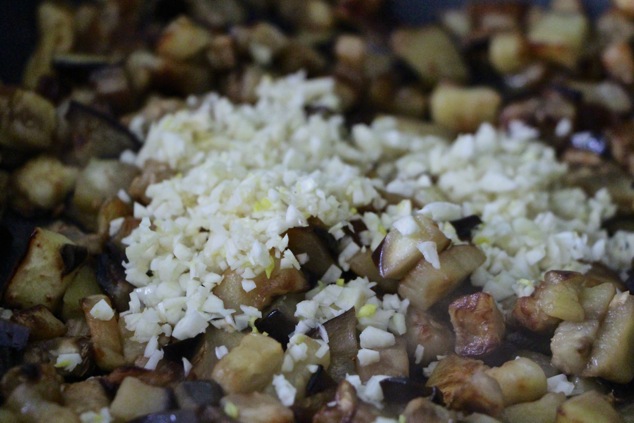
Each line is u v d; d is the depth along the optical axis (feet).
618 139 0.96
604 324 0.75
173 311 0.75
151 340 0.74
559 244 0.83
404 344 0.75
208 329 0.74
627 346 0.74
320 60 1.03
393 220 0.81
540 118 0.98
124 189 0.86
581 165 0.95
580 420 0.70
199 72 0.99
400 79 1.03
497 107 0.99
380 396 0.71
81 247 0.79
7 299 0.77
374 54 1.03
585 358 0.74
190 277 0.76
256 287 0.75
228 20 1.04
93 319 0.75
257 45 1.00
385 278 0.78
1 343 0.74
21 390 0.69
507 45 1.02
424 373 0.76
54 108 0.91
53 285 0.78
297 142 0.89
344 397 0.69
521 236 0.83
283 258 0.75
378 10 1.06
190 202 0.81
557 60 1.02
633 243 0.86
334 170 0.85
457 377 0.72
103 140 0.90
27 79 0.97
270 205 0.77
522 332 0.78
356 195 0.81
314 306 0.75
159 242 0.78
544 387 0.73
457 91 1.00
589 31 1.04
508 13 1.05
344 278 0.79
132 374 0.72
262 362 0.70
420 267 0.77
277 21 1.08
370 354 0.73
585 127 0.99
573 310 0.75
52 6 1.00
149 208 0.82
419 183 0.87
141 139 0.92
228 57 0.99
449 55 1.04
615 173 0.93
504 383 0.72
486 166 0.90
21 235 0.86
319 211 0.78
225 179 0.81
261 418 0.68
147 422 0.68
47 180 0.87
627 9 1.02
